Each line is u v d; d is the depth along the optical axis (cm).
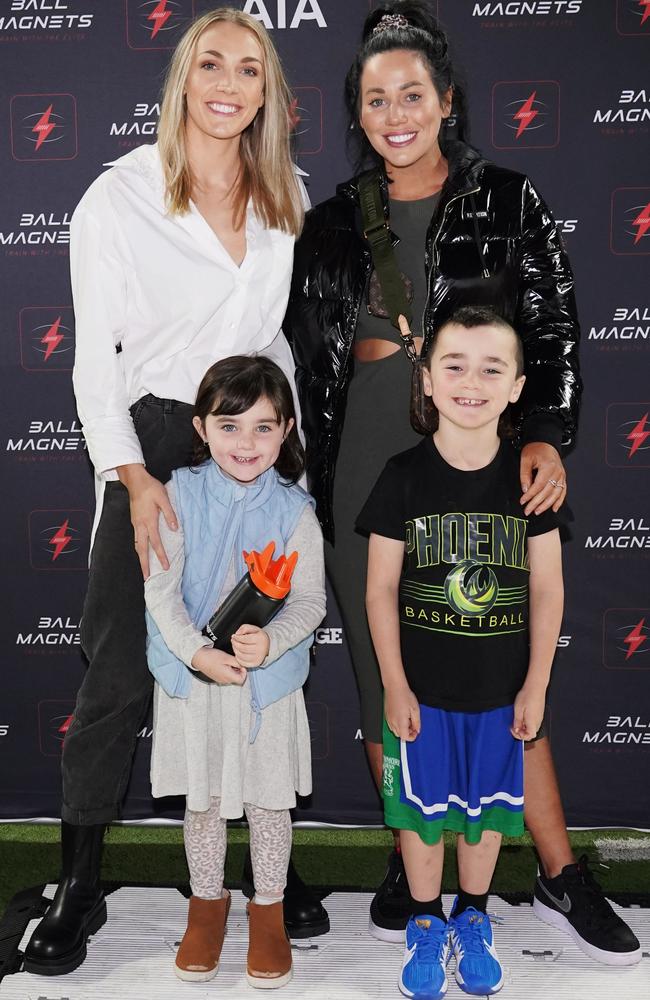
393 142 180
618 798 258
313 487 196
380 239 184
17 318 247
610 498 248
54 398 250
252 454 174
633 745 256
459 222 182
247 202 188
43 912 202
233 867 234
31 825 261
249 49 176
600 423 245
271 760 178
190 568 178
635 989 182
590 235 237
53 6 234
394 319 181
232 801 172
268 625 173
